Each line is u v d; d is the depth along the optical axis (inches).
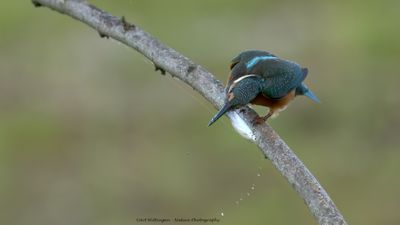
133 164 578.6
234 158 561.6
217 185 551.8
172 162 572.1
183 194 550.9
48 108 631.2
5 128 607.8
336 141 597.6
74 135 605.9
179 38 710.5
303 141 595.2
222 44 703.7
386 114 627.5
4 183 570.9
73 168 579.8
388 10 736.3
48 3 349.1
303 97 612.7
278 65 349.1
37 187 568.1
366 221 540.1
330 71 670.5
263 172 550.6
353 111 627.8
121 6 721.6
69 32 698.2
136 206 549.0
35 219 551.5
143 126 607.2
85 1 341.1
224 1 737.6
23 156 588.7
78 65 665.0
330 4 746.8
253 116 311.4
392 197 551.5
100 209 549.0
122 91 634.2
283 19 727.7
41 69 668.1
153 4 730.8
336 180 565.6
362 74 665.0
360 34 704.4
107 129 610.2
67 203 554.6
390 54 684.1
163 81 623.8
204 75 311.9
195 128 591.5
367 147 598.2
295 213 527.8
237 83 336.2
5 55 684.7
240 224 525.0
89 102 631.2
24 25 708.0
